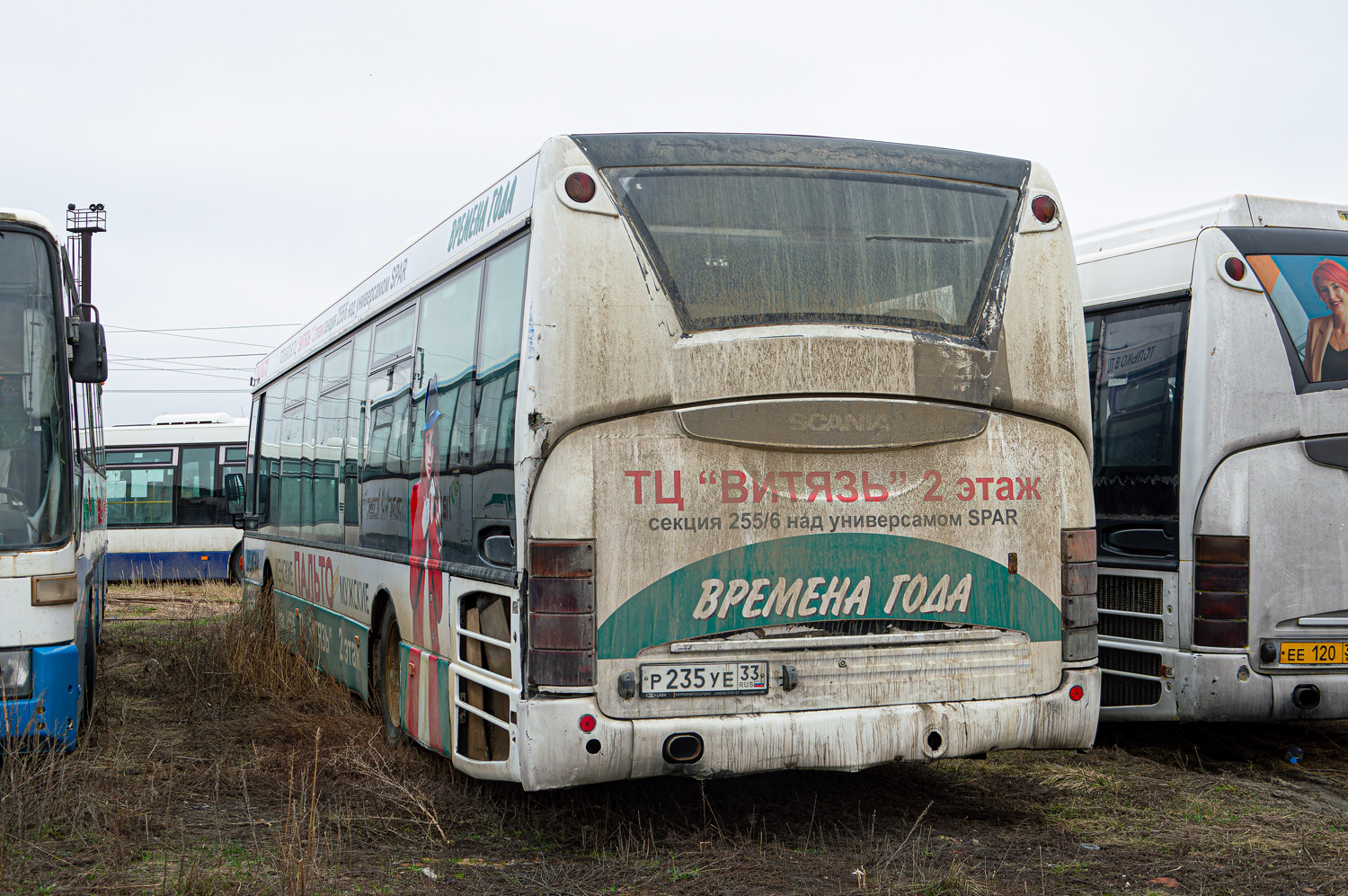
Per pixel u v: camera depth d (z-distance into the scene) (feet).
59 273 20.53
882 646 16.42
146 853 16.06
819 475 16.26
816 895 14.46
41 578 19.38
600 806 18.47
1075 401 17.72
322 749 23.17
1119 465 24.76
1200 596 22.47
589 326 15.61
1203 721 22.70
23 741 18.93
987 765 22.03
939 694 16.65
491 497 17.33
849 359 16.38
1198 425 22.71
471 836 17.34
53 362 20.25
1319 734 26.02
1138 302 24.62
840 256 16.78
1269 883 15.12
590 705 15.29
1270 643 22.22
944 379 16.83
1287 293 22.98
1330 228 24.27
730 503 15.89
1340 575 22.63
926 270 17.15
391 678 23.62
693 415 15.80
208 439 77.25
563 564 15.34
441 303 20.80
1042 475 17.44
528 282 15.93
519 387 15.98
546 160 16.02
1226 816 18.49
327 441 30.09
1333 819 18.43
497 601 17.04
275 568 36.60
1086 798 19.61
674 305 15.94
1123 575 24.36
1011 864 15.87
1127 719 24.00
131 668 34.68
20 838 15.98
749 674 15.84
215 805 19.06
